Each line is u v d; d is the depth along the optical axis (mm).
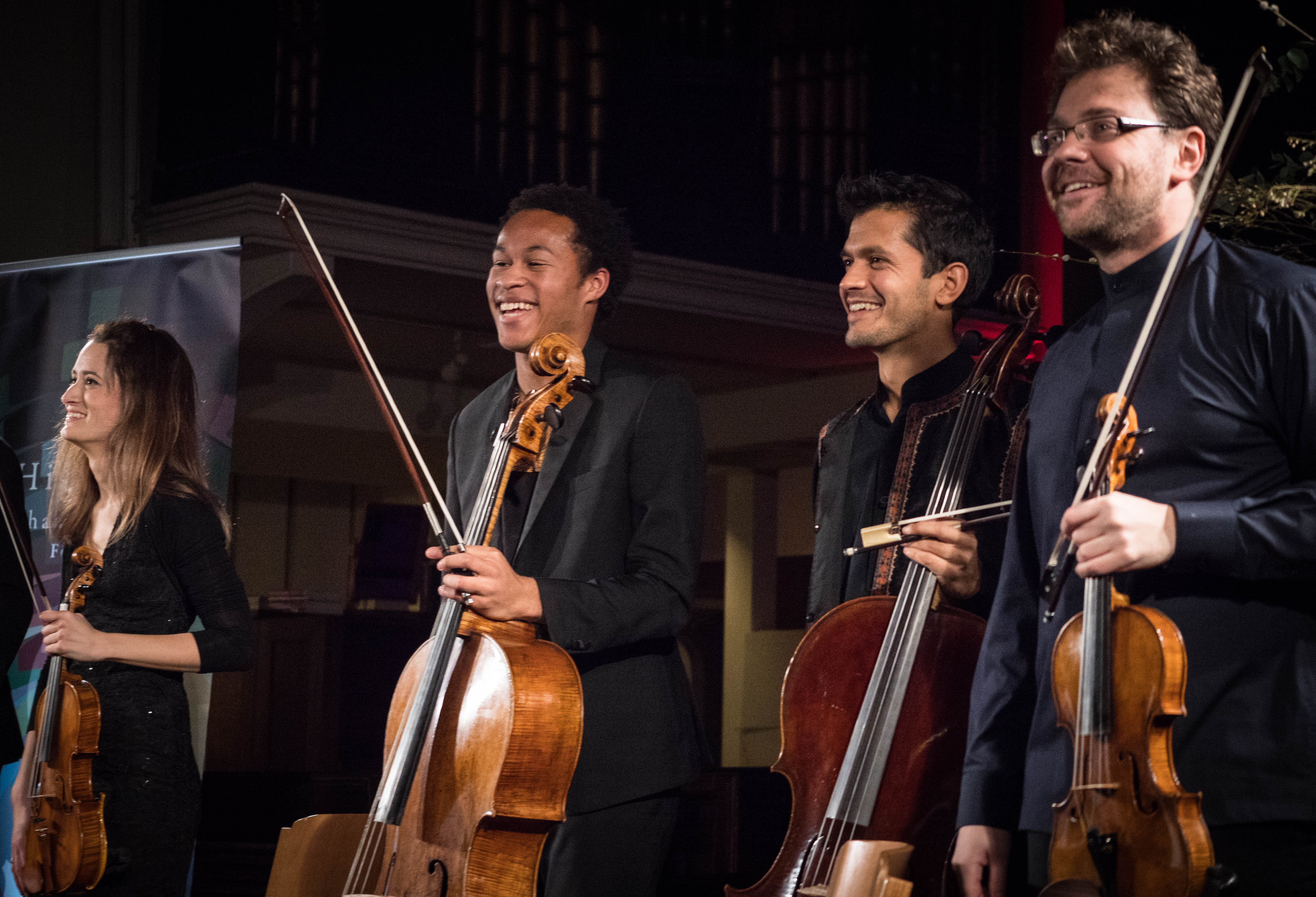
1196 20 8812
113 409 5484
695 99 12055
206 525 5414
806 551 16266
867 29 12195
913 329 4547
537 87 11305
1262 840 2809
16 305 6734
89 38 10367
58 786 4922
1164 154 3174
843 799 3742
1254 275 3057
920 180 4625
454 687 4055
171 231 10258
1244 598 2924
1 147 10055
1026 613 3521
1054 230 12305
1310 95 7902
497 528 4512
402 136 10789
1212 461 3018
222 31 10414
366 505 13344
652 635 4230
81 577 5191
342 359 13977
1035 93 12508
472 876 3791
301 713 11539
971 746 3480
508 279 4609
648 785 4188
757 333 12500
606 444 4422
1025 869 3641
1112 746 2787
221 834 9039
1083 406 3322
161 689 5141
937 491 4008
